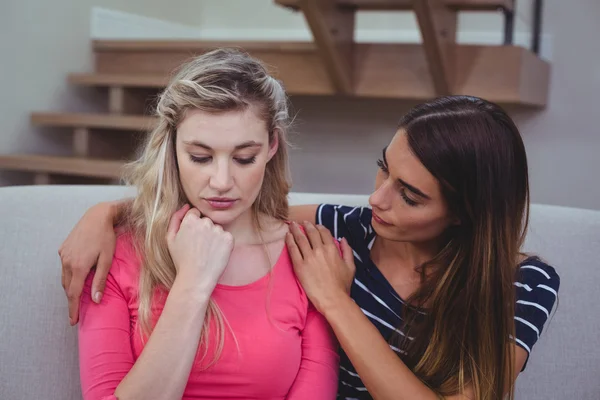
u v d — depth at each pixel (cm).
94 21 337
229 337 110
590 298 140
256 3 411
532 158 319
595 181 310
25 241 137
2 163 282
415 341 119
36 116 299
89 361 106
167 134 112
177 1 401
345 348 110
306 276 115
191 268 105
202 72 106
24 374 130
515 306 117
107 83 305
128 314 111
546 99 313
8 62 288
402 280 125
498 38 319
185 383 102
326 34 249
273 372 110
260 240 119
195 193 108
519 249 126
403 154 111
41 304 133
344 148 349
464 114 112
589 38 306
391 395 107
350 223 132
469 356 114
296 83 281
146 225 114
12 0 286
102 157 302
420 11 228
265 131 108
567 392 136
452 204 112
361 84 278
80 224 114
